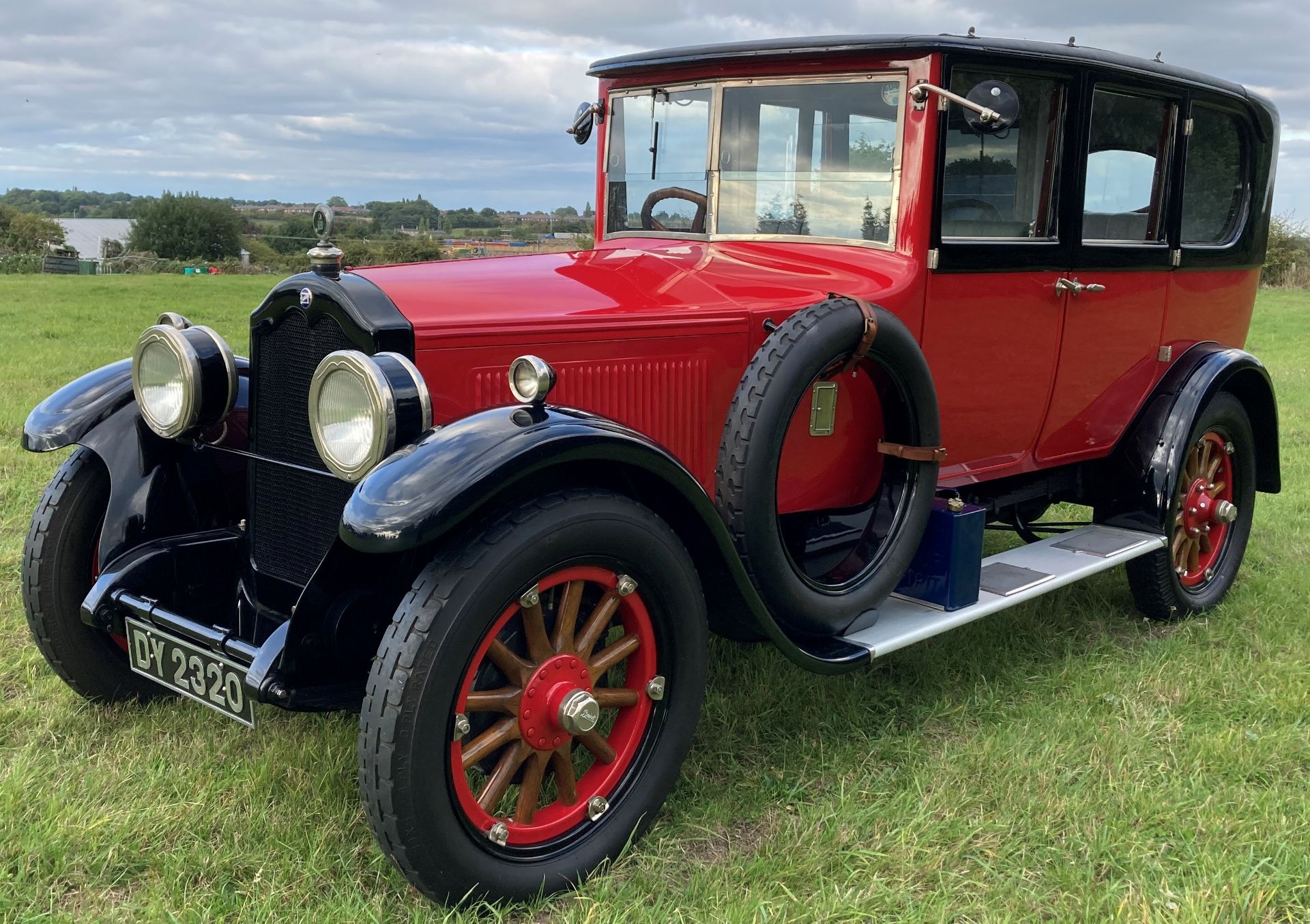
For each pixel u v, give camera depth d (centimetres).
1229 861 237
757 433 256
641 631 240
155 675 258
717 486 261
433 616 202
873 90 309
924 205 305
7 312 1469
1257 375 418
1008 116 281
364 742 202
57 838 230
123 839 235
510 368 227
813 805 261
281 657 222
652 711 246
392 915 217
